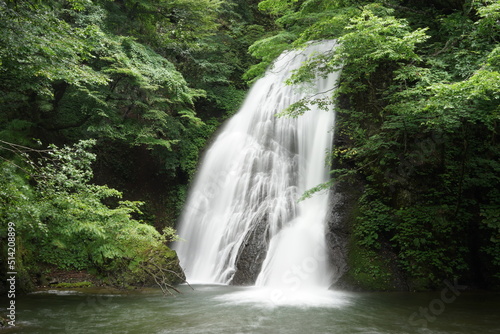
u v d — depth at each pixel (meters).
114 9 15.58
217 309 8.19
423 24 13.30
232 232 13.51
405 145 11.51
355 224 11.73
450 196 11.68
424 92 9.92
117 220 10.74
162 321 7.14
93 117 13.91
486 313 7.92
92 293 9.84
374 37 9.50
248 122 17.30
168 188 17.27
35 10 8.52
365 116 12.70
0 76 10.29
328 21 12.01
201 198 15.74
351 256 11.20
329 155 12.77
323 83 15.20
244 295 9.83
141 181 17.06
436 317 7.58
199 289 10.80
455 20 11.39
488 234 11.44
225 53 21.00
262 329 6.63
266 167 14.84
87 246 11.38
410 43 9.29
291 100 16.17
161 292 10.25
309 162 14.21
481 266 11.28
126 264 10.96
